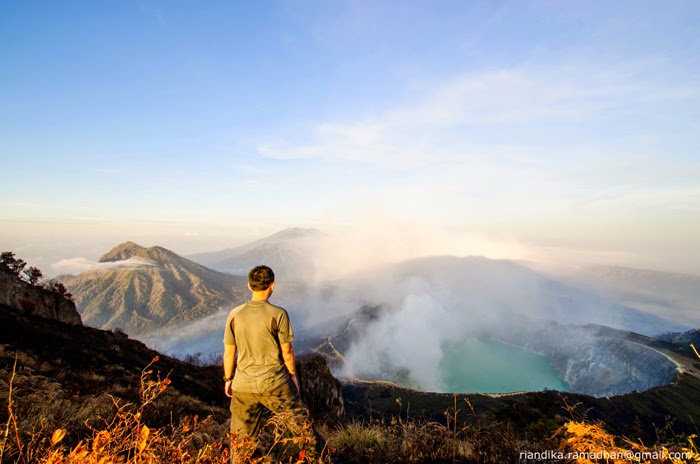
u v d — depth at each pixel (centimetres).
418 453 424
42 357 1315
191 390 1728
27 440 369
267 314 357
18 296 2347
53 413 506
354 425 500
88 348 1986
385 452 439
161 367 2152
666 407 8775
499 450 417
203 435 419
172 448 296
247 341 355
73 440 438
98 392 1025
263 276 359
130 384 1402
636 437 368
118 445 269
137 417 279
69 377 1144
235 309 374
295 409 356
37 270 2805
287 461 382
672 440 342
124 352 2405
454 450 423
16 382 834
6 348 1248
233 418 357
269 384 346
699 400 9744
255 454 362
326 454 375
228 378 371
